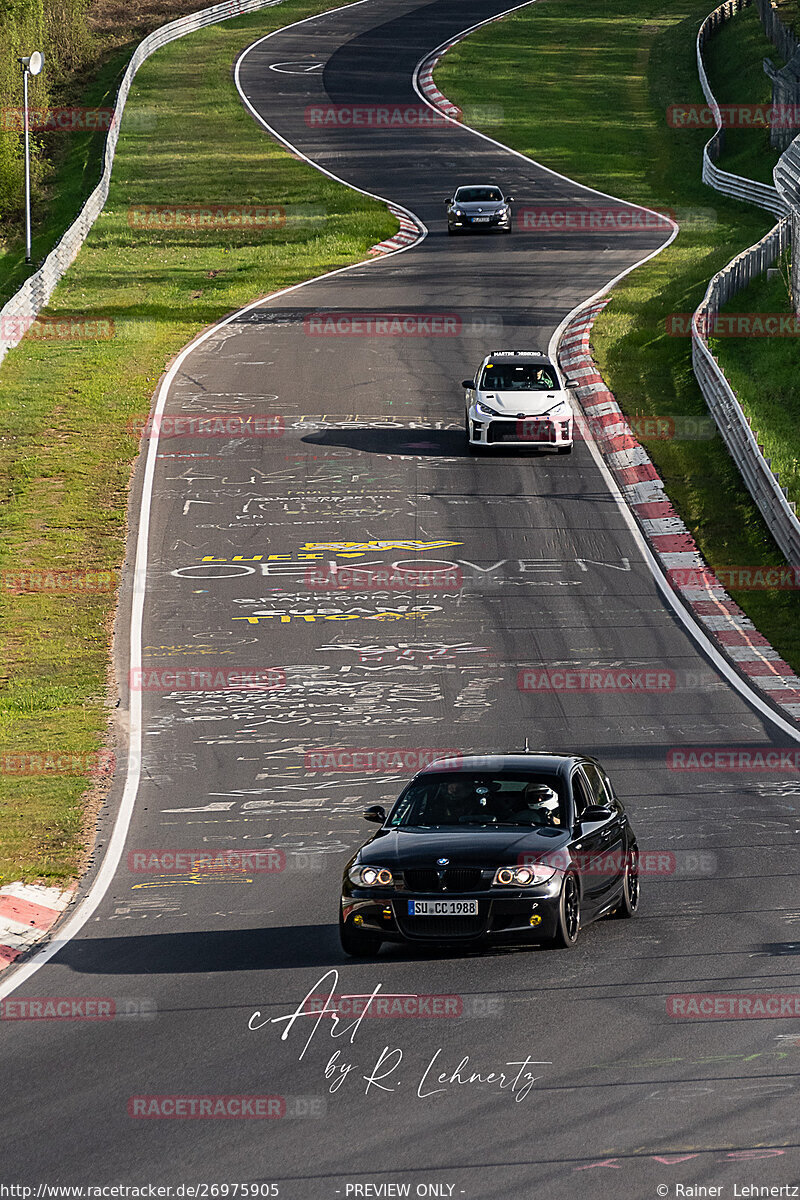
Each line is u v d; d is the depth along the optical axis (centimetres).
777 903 4003
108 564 8994
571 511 9781
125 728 6550
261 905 4234
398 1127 2428
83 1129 2478
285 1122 2469
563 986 3238
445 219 19012
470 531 9419
